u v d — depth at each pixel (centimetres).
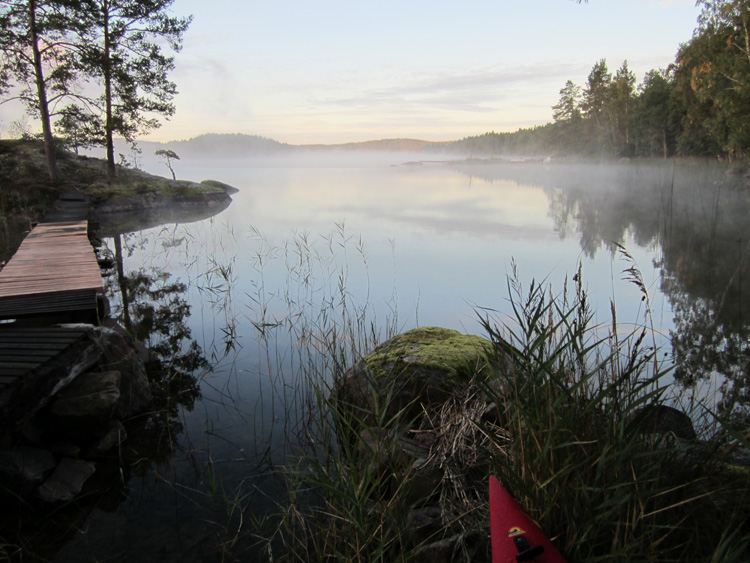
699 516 188
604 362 205
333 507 255
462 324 626
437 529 238
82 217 1531
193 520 290
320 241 1318
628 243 1239
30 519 292
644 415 198
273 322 648
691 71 3047
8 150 2680
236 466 343
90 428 354
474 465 265
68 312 508
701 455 207
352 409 363
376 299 758
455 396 333
